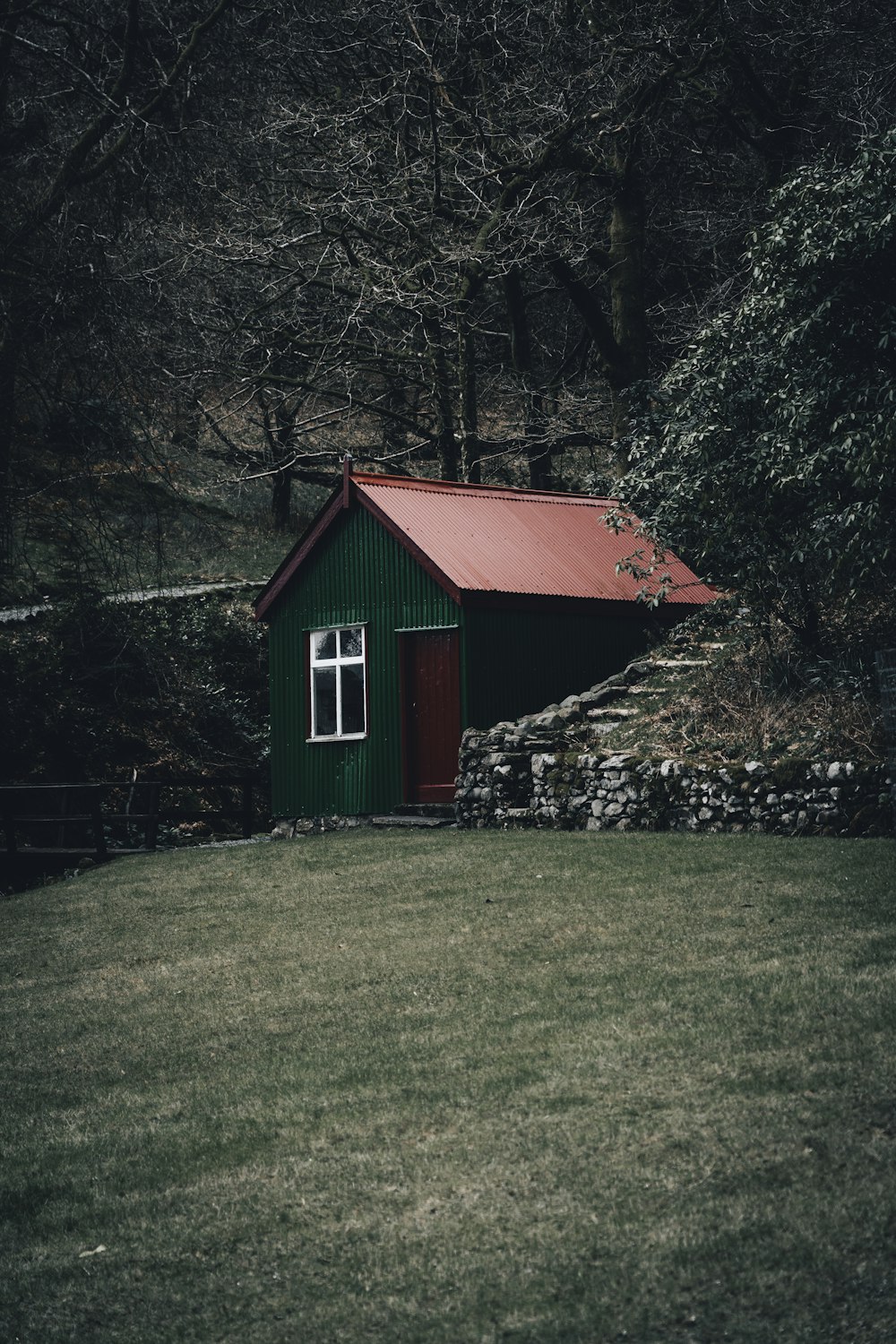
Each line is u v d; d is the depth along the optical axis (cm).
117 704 2892
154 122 3428
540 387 3359
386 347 3278
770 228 1580
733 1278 534
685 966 978
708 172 3222
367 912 1338
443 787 2034
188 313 3184
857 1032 767
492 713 2023
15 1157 779
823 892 1172
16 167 3331
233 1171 711
